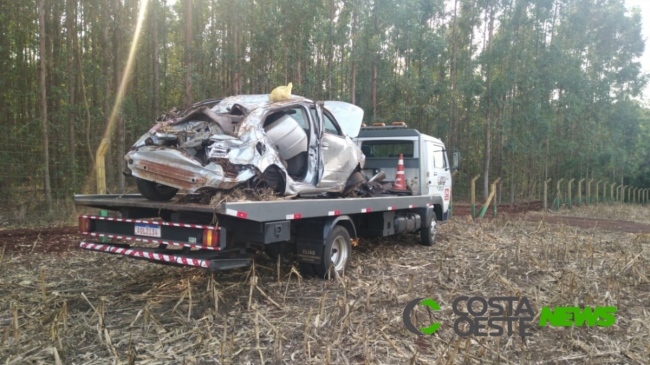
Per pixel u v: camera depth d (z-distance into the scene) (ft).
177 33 70.64
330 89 54.13
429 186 31.35
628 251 28.68
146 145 17.95
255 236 16.55
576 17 89.10
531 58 76.69
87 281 19.25
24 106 55.67
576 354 13.04
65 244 27.43
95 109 48.75
